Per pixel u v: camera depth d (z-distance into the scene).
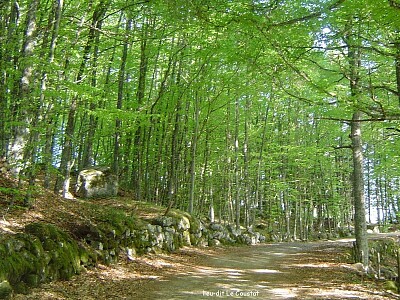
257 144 30.58
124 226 11.08
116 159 18.22
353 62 9.26
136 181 19.47
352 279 9.90
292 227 34.62
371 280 10.13
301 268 11.83
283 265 12.64
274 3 6.11
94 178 17.02
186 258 12.96
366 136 16.84
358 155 12.72
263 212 35.31
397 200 41.75
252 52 7.46
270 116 29.56
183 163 21.83
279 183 26.84
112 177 17.53
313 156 26.36
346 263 12.86
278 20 6.66
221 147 26.42
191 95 18.45
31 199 9.61
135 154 19.41
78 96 10.62
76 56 11.37
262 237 25.56
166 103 17.91
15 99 8.88
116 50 18.30
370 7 5.99
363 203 12.76
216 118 23.58
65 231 8.96
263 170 29.77
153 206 16.28
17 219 8.41
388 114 6.21
